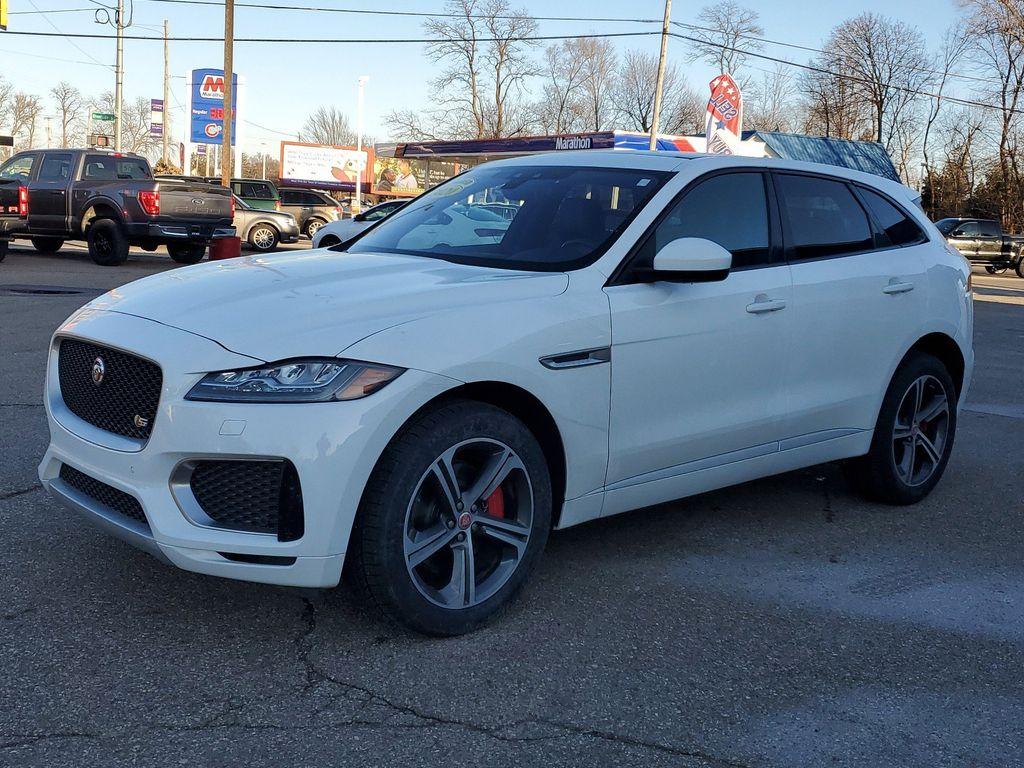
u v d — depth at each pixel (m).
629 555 4.16
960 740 2.83
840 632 3.52
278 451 2.88
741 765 2.64
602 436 3.61
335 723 2.73
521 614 3.51
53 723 2.66
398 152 48.44
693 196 4.07
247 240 23.31
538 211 4.08
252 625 3.30
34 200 17.78
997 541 4.62
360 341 3.01
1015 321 15.48
